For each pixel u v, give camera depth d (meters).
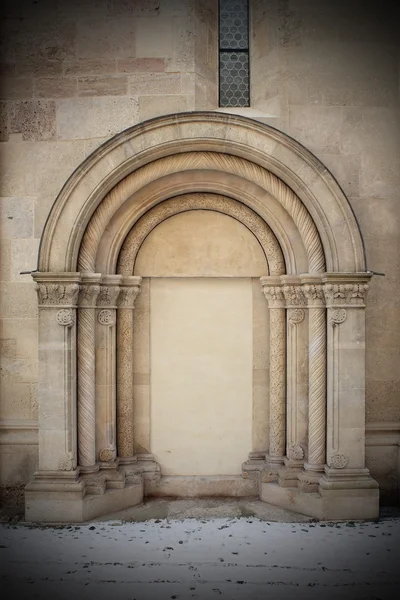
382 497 6.98
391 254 6.92
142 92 6.73
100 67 6.74
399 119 6.89
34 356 6.88
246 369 7.37
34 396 6.89
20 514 6.68
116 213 6.94
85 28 6.75
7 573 5.22
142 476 7.21
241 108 7.12
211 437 7.38
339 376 6.52
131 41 6.73
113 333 6.99
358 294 6.49
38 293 6.46
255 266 7.32
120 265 7.14
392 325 6.95
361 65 6.86
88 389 6.73
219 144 6.55
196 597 4.80
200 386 7.39
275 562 5.44
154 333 7.38
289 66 6.83
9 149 6.80
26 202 6.82
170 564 5.41
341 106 6.84
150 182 6.87
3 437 6.89
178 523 6.43
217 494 7.29
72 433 6.55
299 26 6.84
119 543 5.89
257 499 7.19
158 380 7.38
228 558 5.53
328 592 4.88
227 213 7.25
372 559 5.50
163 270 7.29
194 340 7.36
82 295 6.68
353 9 6.85
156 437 7.37
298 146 6.51
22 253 6.84
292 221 6.97
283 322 7.19
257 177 6.78
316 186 6.54
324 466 6.68
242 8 7.29
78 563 5.43
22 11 6.75
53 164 6.79
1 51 6.77
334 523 6.39
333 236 6.52
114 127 6.74
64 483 6.46
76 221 6.48
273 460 7.16
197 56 6.82
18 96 6.78
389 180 6.89
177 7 6.75
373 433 6.96
